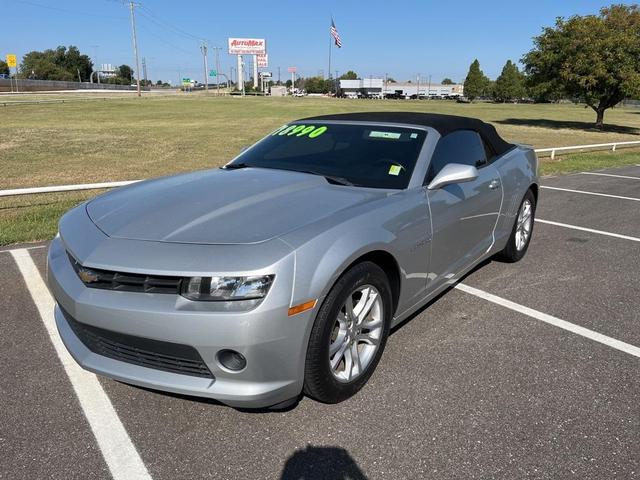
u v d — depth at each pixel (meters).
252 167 3.75
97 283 2.45
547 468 2.35
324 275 2.44
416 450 2.46
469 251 4.03
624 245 6.03
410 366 3.22
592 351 3.44
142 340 2.38
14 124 26.88
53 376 3.06
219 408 2.77
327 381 2.63
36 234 5.91
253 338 2.29
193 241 2.45
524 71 33.25
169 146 17.72
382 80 124.69
